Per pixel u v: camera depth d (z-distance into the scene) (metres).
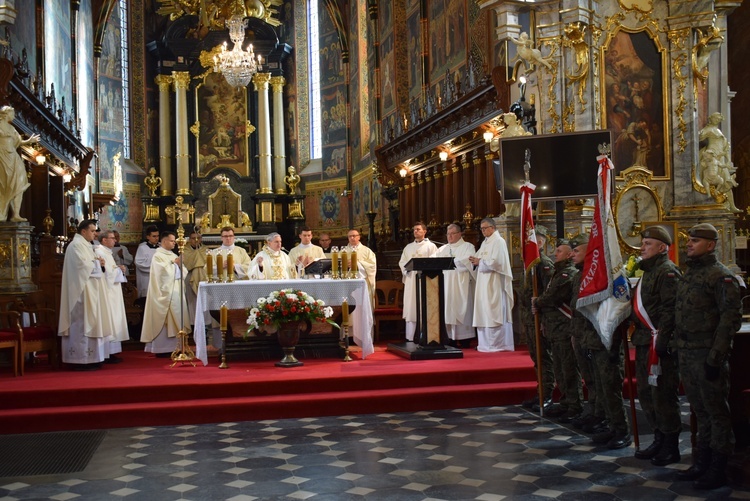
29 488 6.16
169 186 30.31
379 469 6.44
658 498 5.54
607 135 10.42
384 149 22.45
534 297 8.36
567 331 7.95
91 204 24.09
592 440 7.21
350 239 14.40
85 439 7.88
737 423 6.44
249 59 24.59
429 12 20.31
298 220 30.58
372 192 26.17
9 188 12.46
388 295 15.69
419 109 19.70
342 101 29.27
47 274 12.11
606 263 6.77
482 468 6.40
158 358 12.45
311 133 31.28
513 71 14.01
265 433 7.93
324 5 29.84
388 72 23.72
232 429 8.19
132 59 30.03
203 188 30.38
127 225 29.34
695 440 6.41
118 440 7.79
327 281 11.32
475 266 12.05
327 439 7.57
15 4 16.50
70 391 8.83
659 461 6.41
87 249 11.01
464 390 9.09
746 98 15.48
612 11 12.29
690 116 12.35
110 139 28.48
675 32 12.38
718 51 12.63
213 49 30.02
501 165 10.70
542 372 8.53
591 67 12.12
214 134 30.70
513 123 12.88
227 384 9.07
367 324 11.43
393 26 22.89
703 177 12.38
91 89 26.84
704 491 5.69
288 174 30.95
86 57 25.80
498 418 8.37
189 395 9.02
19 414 8.31
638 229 12.22
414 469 6.42
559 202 10.57
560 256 7.98
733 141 15.60
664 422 6.38
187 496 5.84
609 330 6.69
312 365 10.70
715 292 5.69
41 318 12.74
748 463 5.80
